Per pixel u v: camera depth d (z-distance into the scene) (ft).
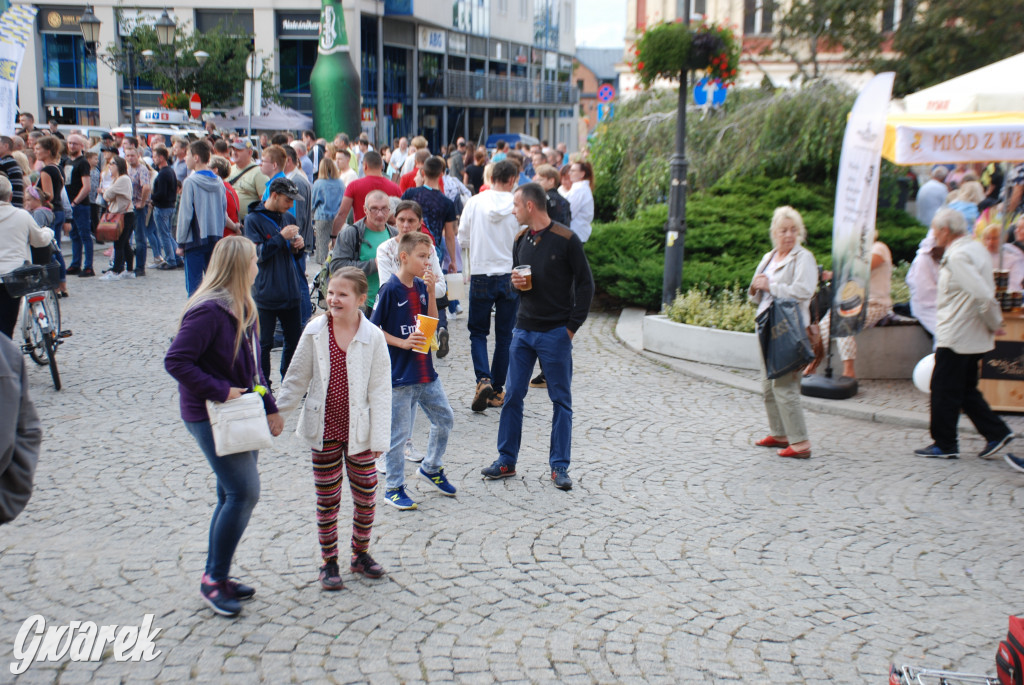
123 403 25.44
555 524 18.03
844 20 67.62
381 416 14.99
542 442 23.20
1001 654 10.80
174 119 93.76
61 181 44.11
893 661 13.30
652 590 15.34
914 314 29.32
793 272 21.80
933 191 43.37
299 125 118.93
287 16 133.08
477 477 20.56
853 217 25.29
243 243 13.60
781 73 84.07
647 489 20.08
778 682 12.70
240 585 14.53
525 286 19.65
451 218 30.53
